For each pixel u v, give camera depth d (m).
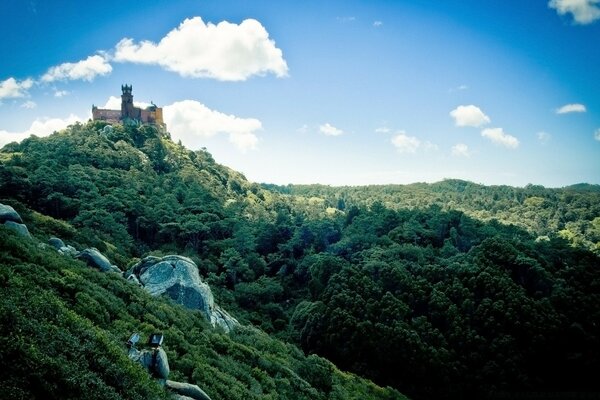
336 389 43.56
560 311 64.50
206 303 45.03
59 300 22.66
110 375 16.83
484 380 55.78
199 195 116.56
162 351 21.86
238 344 38.22
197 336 33.81
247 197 163.88
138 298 32.59
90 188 90.50
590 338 60.38
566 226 155.12
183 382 23.61
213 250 90.44
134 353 20.84
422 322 61.72
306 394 37.12
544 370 58.78
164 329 29.98
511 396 54.66
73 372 15.05
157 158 141.25
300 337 63.41
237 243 91.94
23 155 111.06
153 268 45.88
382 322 60.56
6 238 28.61
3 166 80.81
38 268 26.28
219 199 129.50
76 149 117.44
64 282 25.97
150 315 30.41
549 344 59.62
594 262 74.69
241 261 81.88
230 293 73.44
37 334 15.92
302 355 50.72
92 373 15.85
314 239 100.06
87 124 154.12
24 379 13.12
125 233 77.19
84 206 80.56
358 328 58.53
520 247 77.38
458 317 62.19
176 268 46.19
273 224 107.50
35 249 30.53
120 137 142.00
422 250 82.62
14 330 15.26
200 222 92.50
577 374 58.91
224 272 80.50
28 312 17.33
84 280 28.56
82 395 14.42
